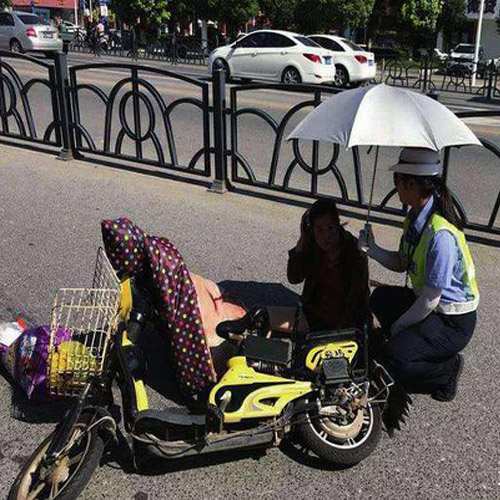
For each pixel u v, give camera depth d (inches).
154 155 334.6
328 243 133.3
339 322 139.9
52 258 197.8
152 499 107.0
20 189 264.5
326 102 122.3
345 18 1159.0
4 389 134.0
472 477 113.0
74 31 1211.2
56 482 101.6
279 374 116.7
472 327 125.0
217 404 108.9
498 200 213.2
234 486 110.2
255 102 488.7
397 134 111.0
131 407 107.9
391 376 120.9
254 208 247.0
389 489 110.0
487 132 397.4
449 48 1400.1
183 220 232.7
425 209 120.0
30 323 159.2
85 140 311.3
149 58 1060.5
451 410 131.2
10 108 329.4
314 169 247.9
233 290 179.5
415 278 124.4
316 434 112.2
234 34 1182.9
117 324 118.0
